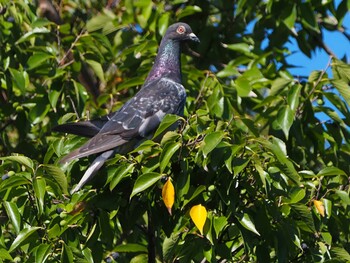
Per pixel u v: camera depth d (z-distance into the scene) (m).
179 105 12.56
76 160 11.20
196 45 16.48
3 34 14.29
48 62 13.84
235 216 10.13
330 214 10.41
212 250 10.37
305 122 13.10
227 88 13.66
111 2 16.38
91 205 10.38
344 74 13.10
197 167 10.36
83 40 13.99
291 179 10.12
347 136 13.00
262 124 14.05
